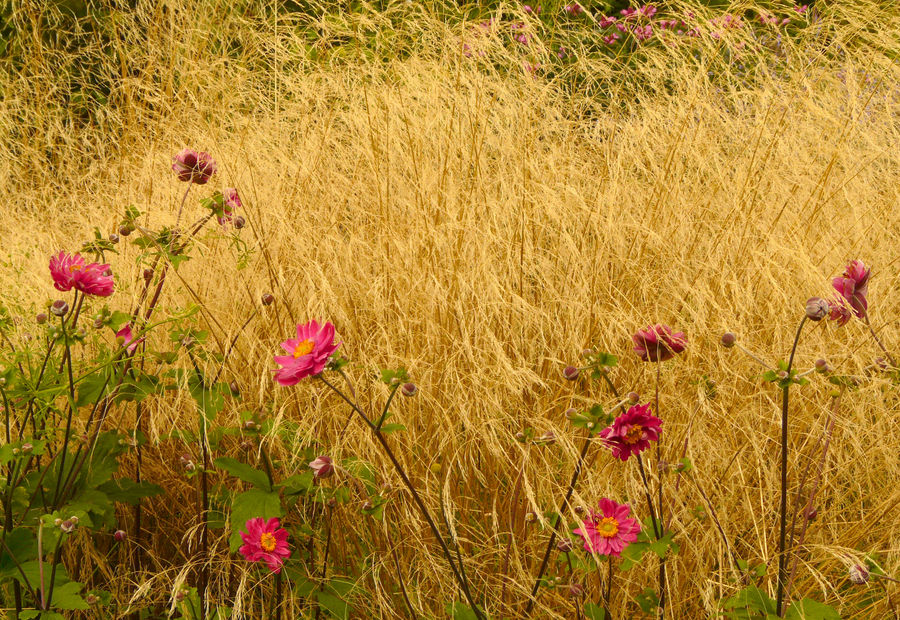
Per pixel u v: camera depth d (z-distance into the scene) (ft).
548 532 5.97
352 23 9.93
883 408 6.47
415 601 5.85
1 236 9.93
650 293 7.97
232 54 12.13
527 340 7.42
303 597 5.89
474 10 10.56
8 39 14.84
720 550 5.49
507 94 9.59
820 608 4.90
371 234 8.66
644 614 5.77
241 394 6.62
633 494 6.06
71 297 7.41
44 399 5.71
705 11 9.90
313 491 5.75
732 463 6.27
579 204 8.41
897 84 9.86
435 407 6.53
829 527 6.19
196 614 5.61
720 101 10.15
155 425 6.35
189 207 9.02
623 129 9.91
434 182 8.73
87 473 5.89
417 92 9.52
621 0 15.84
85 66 14.47
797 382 4.67
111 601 6.00
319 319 7.13
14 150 12.44
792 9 10.06
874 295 7.66
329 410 6.42
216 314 7.43
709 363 6.96
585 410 6.07
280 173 9.05
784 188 9.16
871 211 8.79
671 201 8.82
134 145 11.55
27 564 5.21
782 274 7.65
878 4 9.70
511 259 8.00
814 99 9.82
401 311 7.30
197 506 5.86
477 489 6.70
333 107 9.62
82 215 10.27
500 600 5.63
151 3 12.55
